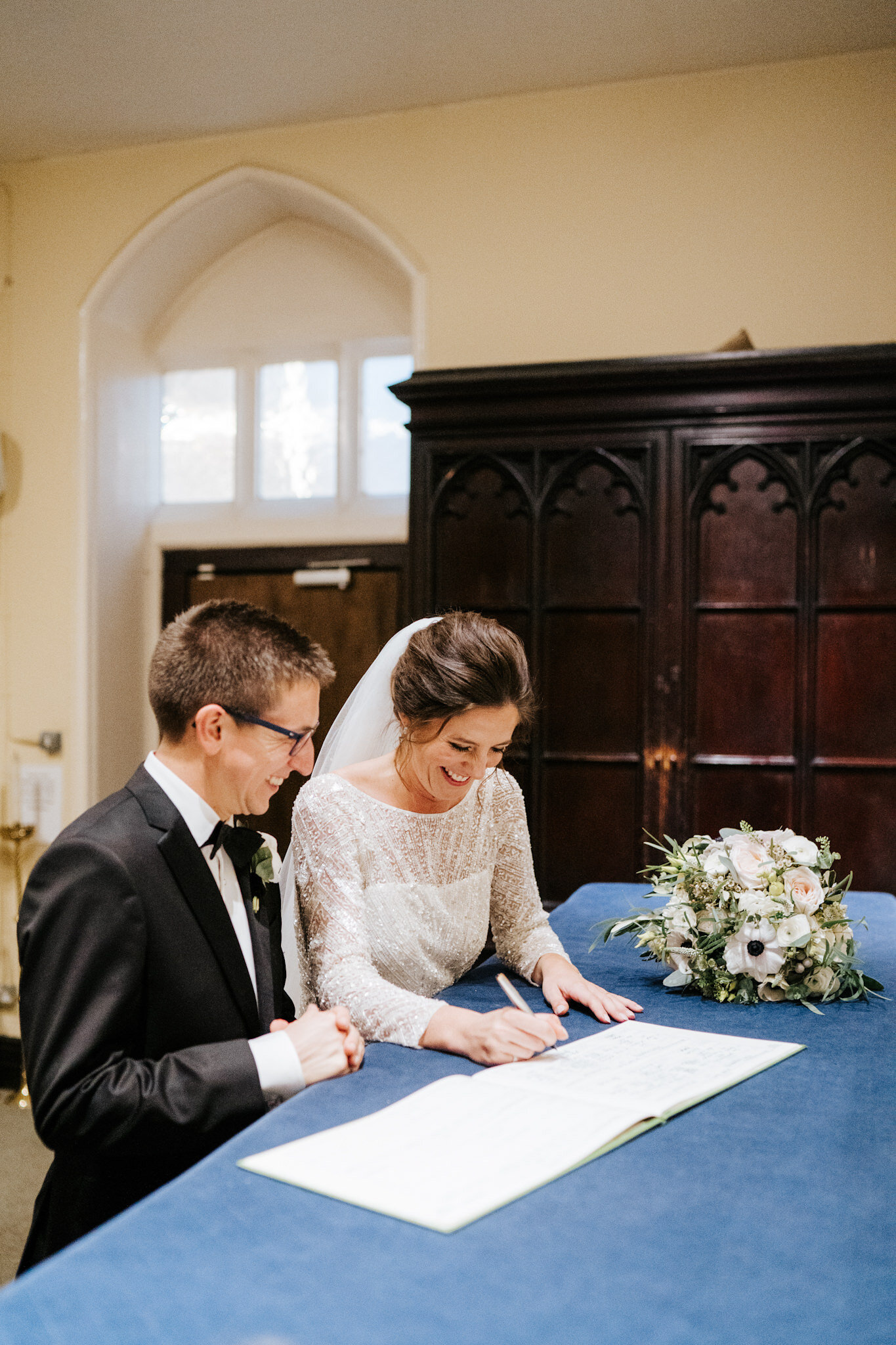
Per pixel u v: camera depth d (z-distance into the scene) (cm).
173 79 415
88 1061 130
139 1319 81
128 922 135
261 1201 100
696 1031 159
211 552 509
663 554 355
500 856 205
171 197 467
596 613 363
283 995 165
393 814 185
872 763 342
